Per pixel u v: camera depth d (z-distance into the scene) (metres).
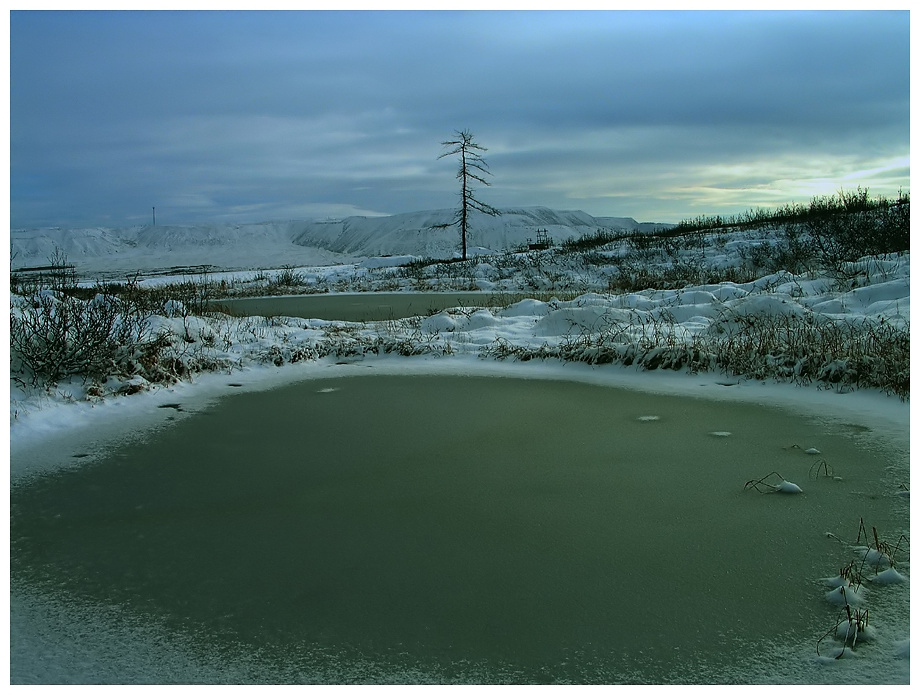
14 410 6.68
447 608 3.43
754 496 4.70
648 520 4.36
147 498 4.86
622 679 2.90
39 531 4.36
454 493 4.85
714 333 10.06
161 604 3.53
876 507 4.48
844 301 11.48
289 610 3.45
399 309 18.58
